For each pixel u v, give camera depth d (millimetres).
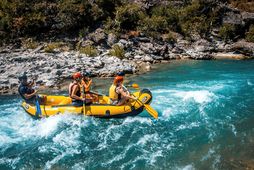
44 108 9094
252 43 23453
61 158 6859
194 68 16828
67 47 19844
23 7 21344
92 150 7188
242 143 7191
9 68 14508
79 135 8016
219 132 7855
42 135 8094
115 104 8945
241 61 19453
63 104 9164
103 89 12281
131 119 9016
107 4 23844
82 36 20766
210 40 23922
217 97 10867
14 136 8086
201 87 12367
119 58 18234
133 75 14883
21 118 9383
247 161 6336
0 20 20469
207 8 26062
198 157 6613
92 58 17422
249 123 8414
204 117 8984
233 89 12000
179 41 22656
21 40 20109
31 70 14258
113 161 6645
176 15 24719
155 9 25328
